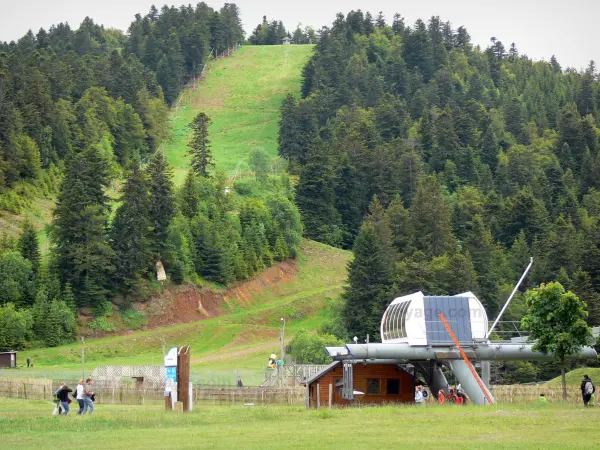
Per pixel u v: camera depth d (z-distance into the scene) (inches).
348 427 2605.8
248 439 2407.7
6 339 7568.9
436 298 3695.9
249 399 4498.0
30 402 4180.6
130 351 7869.1
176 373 3491.6
